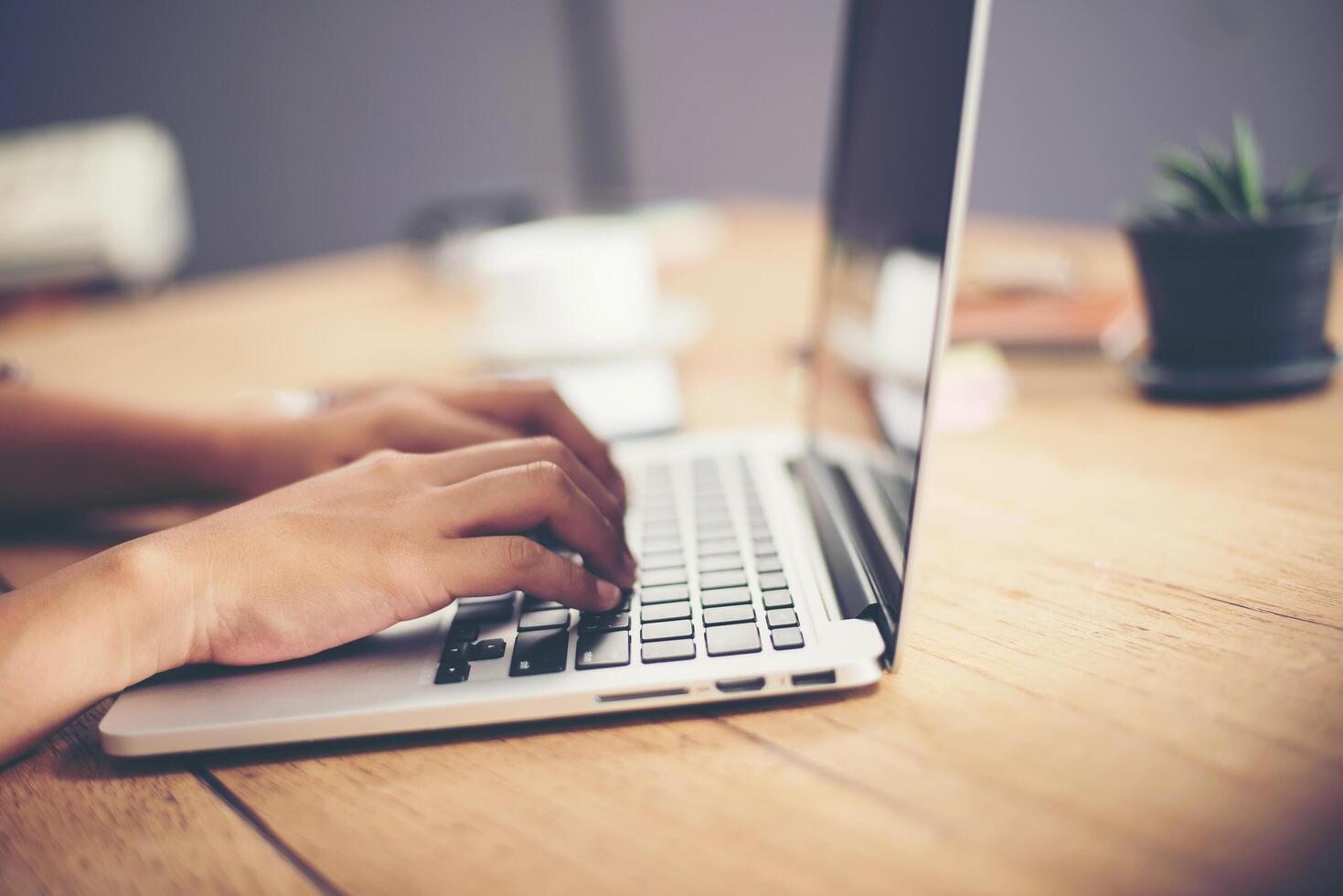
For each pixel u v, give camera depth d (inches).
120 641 14.7
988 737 12.9
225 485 23.2
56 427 24.4
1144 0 66.7
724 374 33.2
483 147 117.8
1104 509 20.3
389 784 13.2
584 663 14.4
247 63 107.8
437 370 35.8
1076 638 15.3
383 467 17.5
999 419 26.7
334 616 15.3
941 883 10.3
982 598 17.0
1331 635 14.6
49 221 74.1
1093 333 29.5
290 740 13.9
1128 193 70.5
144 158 83.7
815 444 23.7
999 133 77.7
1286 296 24.6
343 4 108.6
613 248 34.1
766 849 11.2
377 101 112.6
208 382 38.4
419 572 15.3
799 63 93.9
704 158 107.8
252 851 12.1
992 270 34.6
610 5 112.1
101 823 12.9
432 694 14.1
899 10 22.3
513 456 17.5
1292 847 10.4
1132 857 10.5
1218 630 15.1
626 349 33.9
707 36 102.7
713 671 13.9
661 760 13.1
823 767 12.6
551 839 11.7
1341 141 58.7
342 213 115.2
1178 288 25.1
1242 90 62.9
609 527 16.6
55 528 23.9
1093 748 12.4
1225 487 20.6
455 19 113.0
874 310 21.2
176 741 13.9
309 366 39.3
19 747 14.2
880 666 14.8
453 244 55.7
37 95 103.3
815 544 17.9
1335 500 19.4
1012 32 74.9
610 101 116.6
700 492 21.3
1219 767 11.8
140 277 80.0
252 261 114.1
